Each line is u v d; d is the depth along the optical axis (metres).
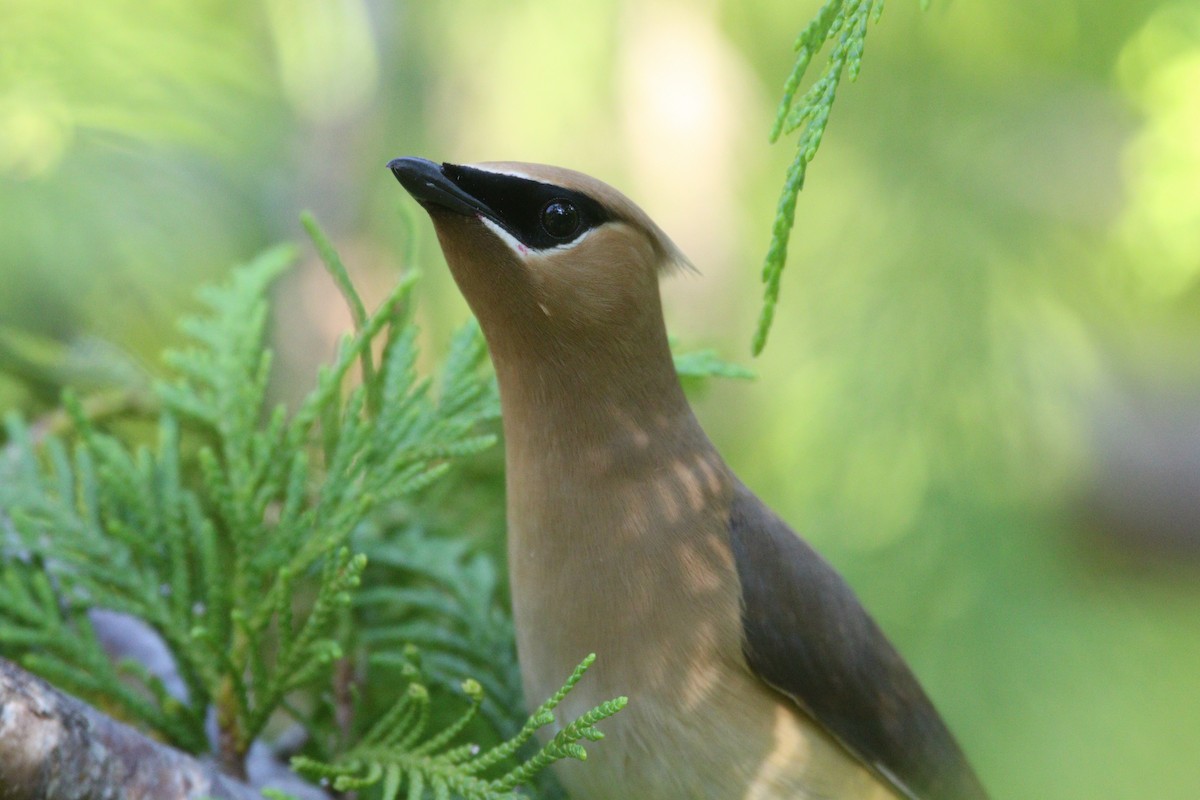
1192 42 11.69
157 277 11.12
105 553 6.69
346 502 6.58
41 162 10.72
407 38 12.68
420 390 6.89
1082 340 11.78
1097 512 12.70
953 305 11.38
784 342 11.79
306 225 6.93
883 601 11.02
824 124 5.33
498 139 12.08
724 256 12.13
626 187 12.04
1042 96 11.79
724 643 6.63
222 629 6.42
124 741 5.31
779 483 11.50
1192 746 10.88
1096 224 11.81
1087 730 10.81
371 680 7.37
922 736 7.54
